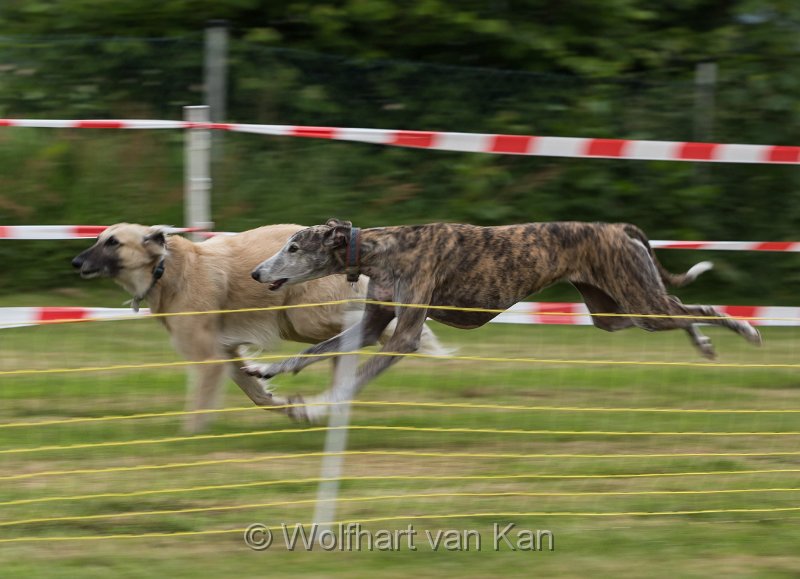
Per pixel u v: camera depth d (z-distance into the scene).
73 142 15.50
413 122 15.76
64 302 14.78
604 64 16.39
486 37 16.66
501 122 15.79
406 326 9.54
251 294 10.21
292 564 7.04
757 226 15.93
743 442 9.93
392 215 15.40
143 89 15.63
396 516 7.93
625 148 12.11
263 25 17.02
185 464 8.93
